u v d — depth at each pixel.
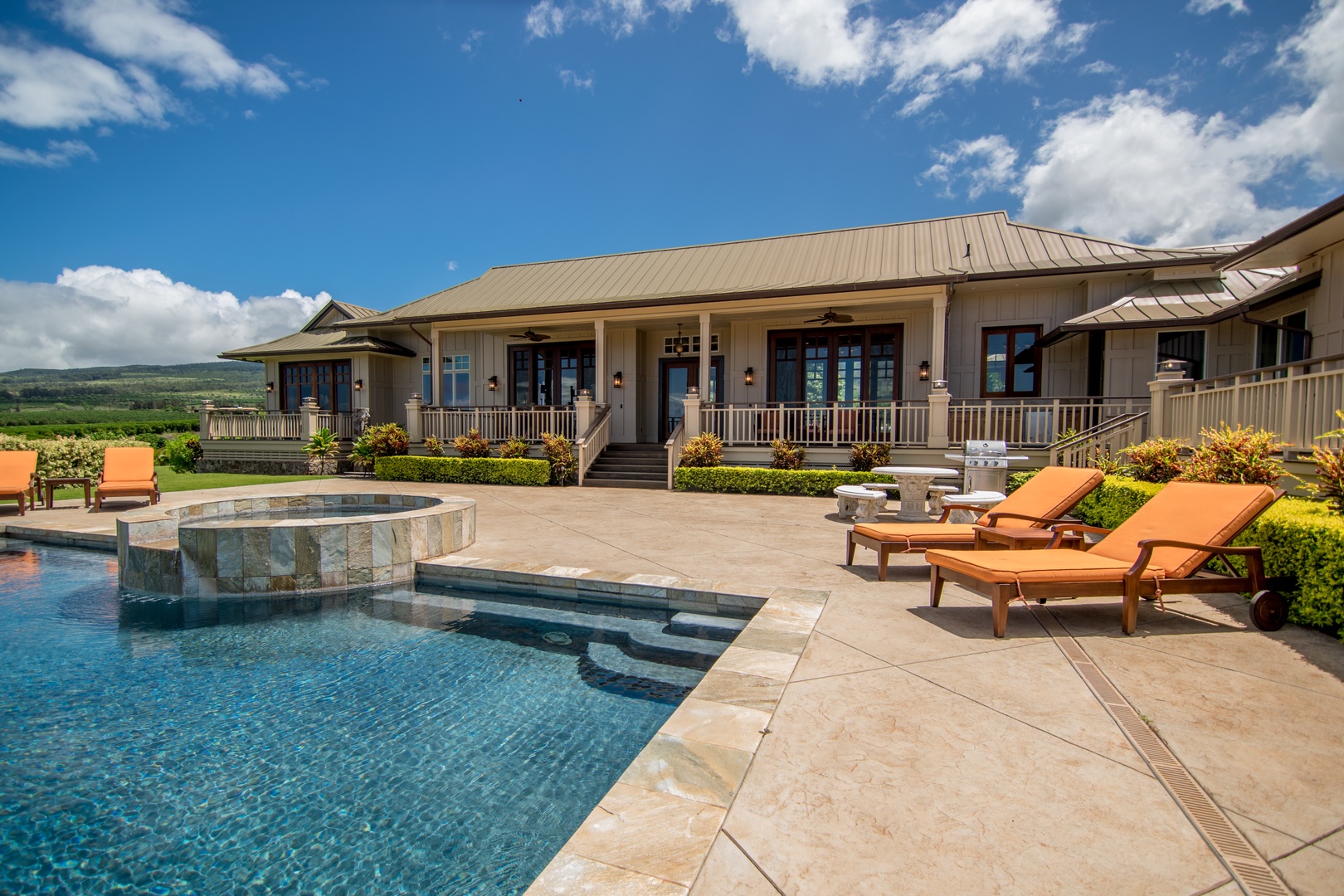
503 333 17.56
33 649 4.17
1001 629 3.59
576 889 1.54
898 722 2.54
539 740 2.91
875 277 13.80
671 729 2.44
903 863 1.68
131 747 2.89
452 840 2.20
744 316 15.09
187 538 5.45
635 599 5.06
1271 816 1.89
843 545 6.83
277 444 18.58
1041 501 5.60
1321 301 8.30
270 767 2.70
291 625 4.66
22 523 8.36
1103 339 11.84
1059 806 1.95
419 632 4.46
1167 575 3.80
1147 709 2.66
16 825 2.33
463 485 14.47
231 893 1.96
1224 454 5.74
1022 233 14.44
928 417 12.04
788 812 1.91
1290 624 3.93
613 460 15.01
